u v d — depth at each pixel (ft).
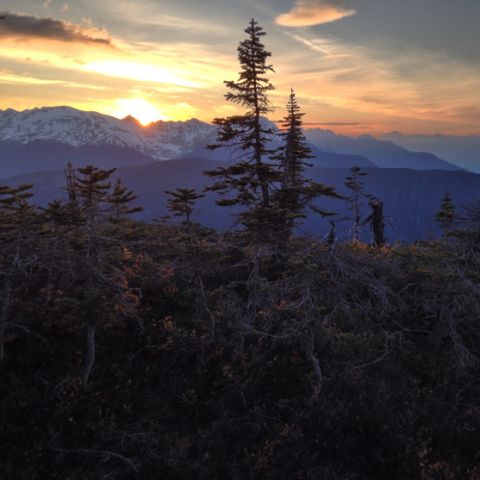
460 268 37.86
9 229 31.04
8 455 21.56
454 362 32.73
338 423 25.44
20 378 27.37
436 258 39.42
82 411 25.12
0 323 27.78
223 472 22.76
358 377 28.99
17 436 23.02
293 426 24.58
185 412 27.25
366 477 22.95
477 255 38.09
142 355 31.94
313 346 32.04
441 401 28.09
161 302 39.73
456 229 40.96
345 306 37.50
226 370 28.91
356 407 26.35
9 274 28.37
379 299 40.98
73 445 22.81
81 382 26.68
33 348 30.07
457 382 30.86
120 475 22.06
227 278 50.34
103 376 28.48
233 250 57.57
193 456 23.91
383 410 26.04
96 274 28.84
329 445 24.18
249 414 26.55
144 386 28.76
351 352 32.17
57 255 30.42
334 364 30.91
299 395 27.76
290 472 22.52
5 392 26.22
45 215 33.24
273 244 51.39
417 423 26.12
